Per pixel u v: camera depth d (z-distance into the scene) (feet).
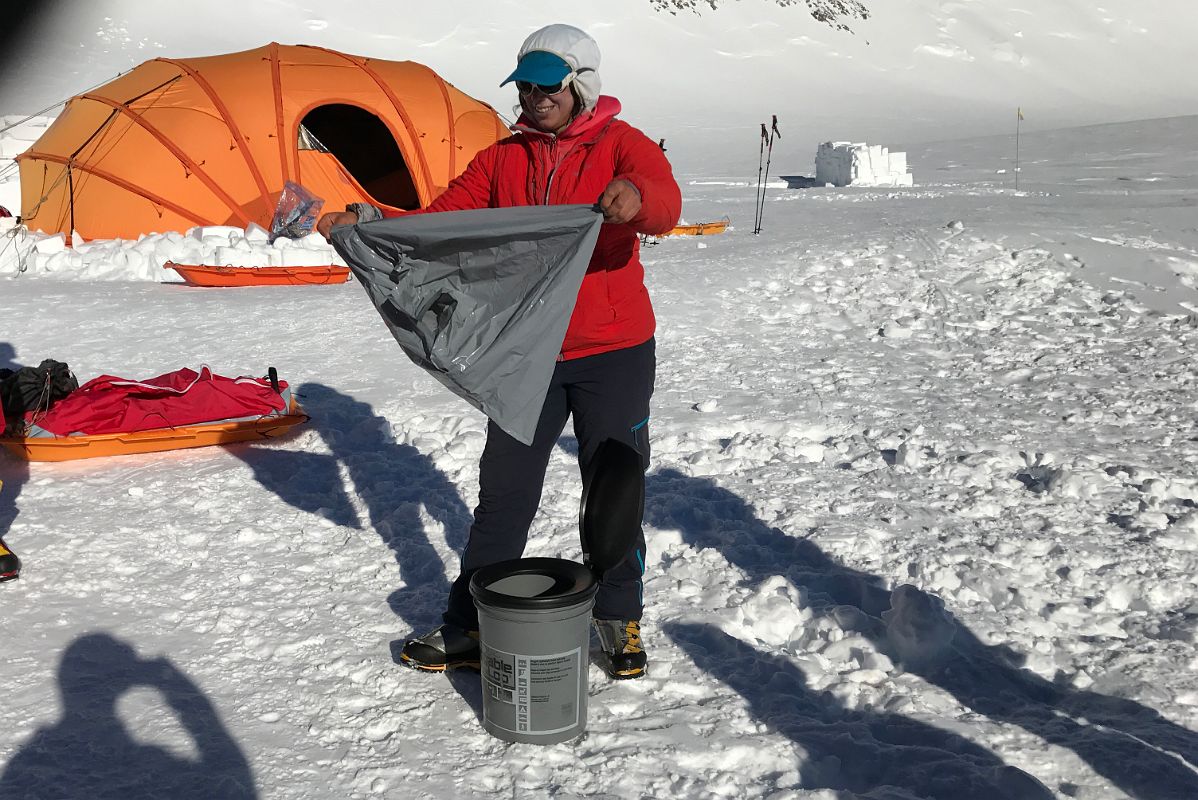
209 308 35.32
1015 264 37.81
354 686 10.59
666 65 380.17
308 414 21.67
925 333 29.84
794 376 25.05
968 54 432.25
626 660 10.71
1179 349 26.48
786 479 17.35
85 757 9.17
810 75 393.91
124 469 17.81
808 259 39.99
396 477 17.57
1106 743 9.33
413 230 9.56
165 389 19.25
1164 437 19.35
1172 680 10.59
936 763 9.01
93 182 50.03
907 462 17.80
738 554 14.15
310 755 9.31
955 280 36.17
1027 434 19.65
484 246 9.50
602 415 10.54
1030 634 11.69
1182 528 14.51
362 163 58.29
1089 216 48.75
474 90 326.24
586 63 10.00
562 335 9.48
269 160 50.78
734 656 11.29
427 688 10.57
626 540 9.73
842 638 11.46
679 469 18.07
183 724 9.75
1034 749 9.30
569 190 10.27
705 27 412.16
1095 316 30.86
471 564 10.84
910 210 64.80
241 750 9.35
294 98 51.96
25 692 10.28
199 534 14.79
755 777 9.10
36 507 15.85
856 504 16.02
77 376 25.59
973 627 11.81
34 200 52.75
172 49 305.32
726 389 23.82
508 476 10.63
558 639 9.29
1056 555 13.73
